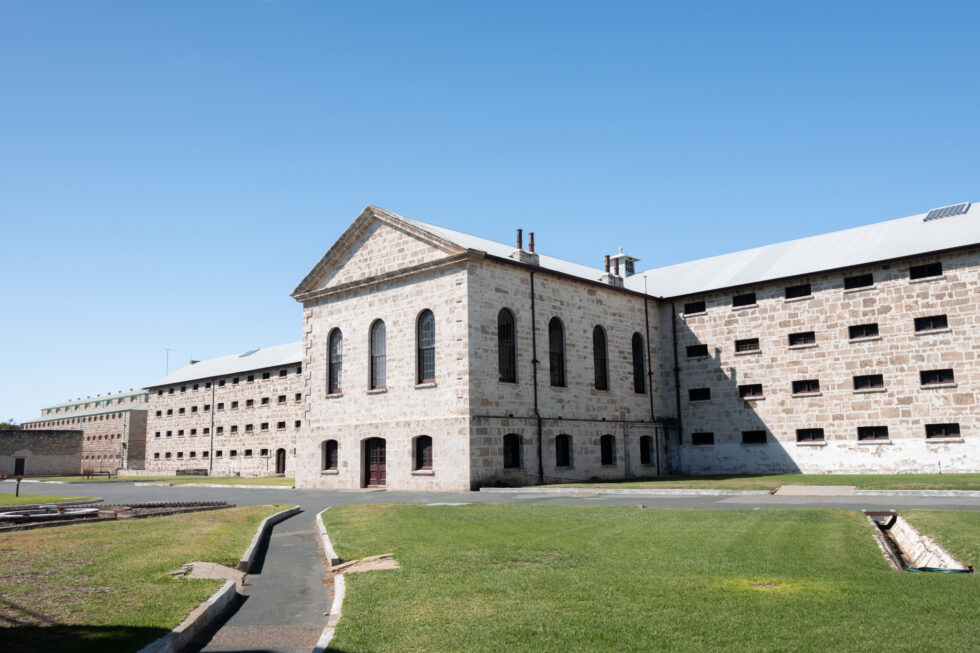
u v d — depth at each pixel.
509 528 16.48
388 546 14.17
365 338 38.31
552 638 7.65
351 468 37.69
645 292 46.38
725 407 41.75
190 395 82.06
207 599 9.91
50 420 115.88
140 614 8.80
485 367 33.75
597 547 13.39
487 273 34.75
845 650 7.01
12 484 54.44
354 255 39.78
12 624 8.22
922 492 22.42
